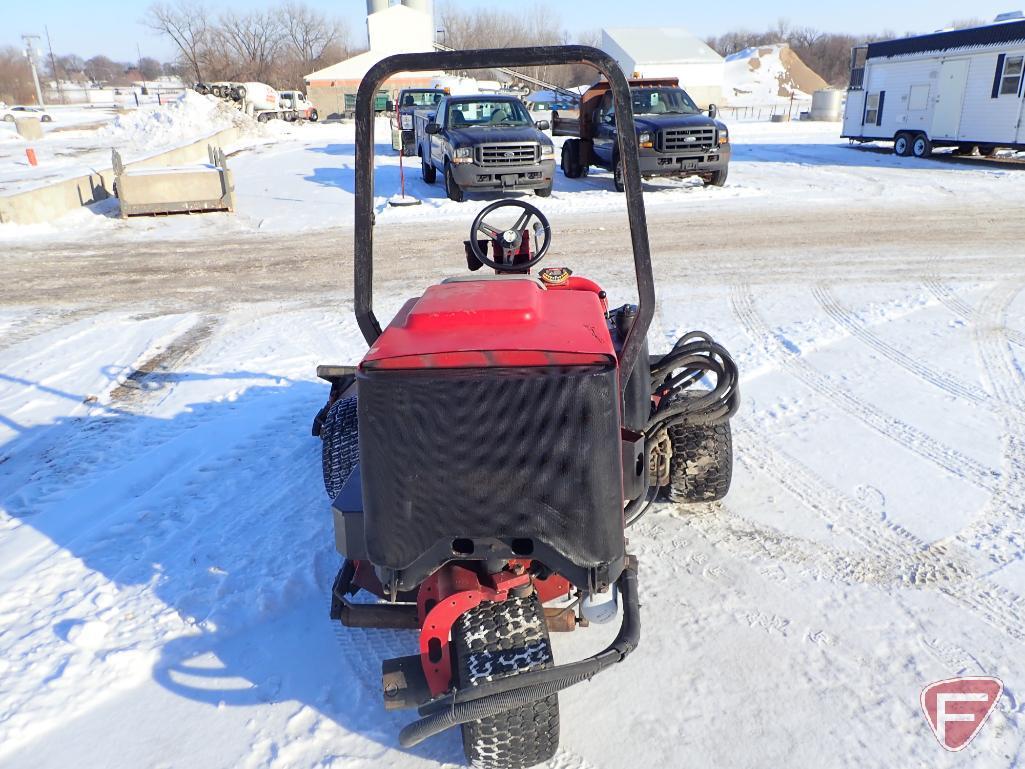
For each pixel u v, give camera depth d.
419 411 2.20
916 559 3.57
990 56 18.69
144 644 3.10
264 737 2.65
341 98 57.47
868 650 2.99
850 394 5.55
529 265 3.50
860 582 3.42
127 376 6.34
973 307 7.58
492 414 2.19
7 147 30.09
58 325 7.86
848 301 7.94
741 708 2.73
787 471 4.46
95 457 4.87
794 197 14.83
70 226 13.71
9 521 4.13
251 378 6.20
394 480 2.25
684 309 7.82
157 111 34.69
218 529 3.94
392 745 2.61
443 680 2.34
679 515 4.02
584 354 2.23
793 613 3.22
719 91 53.25
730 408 3.70
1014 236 10.85
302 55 82.31
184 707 2.79
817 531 3.83
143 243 12.34
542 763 2.52
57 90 99.56
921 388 5.63
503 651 2.26
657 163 14.94
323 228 13.22
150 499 4.27
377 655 3.04
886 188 15.65
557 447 2.20
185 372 6.40
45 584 3.52
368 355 2.26
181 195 14.44
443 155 15.09
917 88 21.20
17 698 2.82
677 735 2.62
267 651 3.06
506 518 2.25
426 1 60.53
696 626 3.15
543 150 14.38
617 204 14.43
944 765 2.47
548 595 2.73
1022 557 3.56
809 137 29.77
